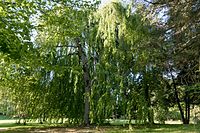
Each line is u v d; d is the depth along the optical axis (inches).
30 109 825.5
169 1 312.7
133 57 644.1
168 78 722.8
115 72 673.0
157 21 343.9
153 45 353.1
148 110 675.4
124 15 637.9
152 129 647.1
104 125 731.4
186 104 852.6
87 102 738.2
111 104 665.6
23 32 363.3
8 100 1008.2
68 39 714.2
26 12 367.6
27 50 389.1
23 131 721.0
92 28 704.4
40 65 435.2
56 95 780.0
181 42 325.4
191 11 298.5
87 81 732.0
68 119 796.6
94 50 709.9
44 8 390.6
